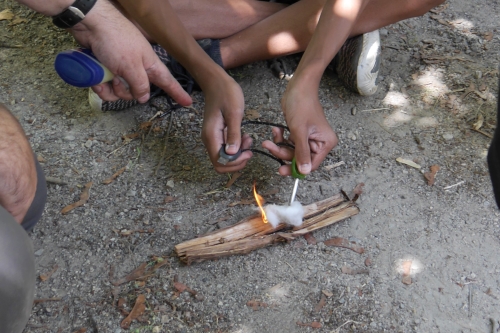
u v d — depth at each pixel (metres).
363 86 2.13
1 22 2.59
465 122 2.15
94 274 1.63
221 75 1.77
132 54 1.44
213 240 1.65
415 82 2.32
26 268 0.97
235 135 1.67
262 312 1.55
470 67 2.38
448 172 1.95
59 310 1.55
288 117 1.68
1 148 1.03
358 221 1.79
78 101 2.20
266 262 1.67
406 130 2.11
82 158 1.98
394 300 1.58
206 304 1.56
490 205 1.84
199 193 1.86
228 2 2.16
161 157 1.98
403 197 1.87
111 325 1.51
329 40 1.78
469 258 1.69
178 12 2.10
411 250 1.71
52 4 1.34
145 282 1.61
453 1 2.78
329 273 1.64
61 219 1.78
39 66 2.36
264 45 2.17
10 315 0.95
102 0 1.40
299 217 1.67
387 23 2.08
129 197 1.85
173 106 2.13
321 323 1.52
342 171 1.95
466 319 1.54
